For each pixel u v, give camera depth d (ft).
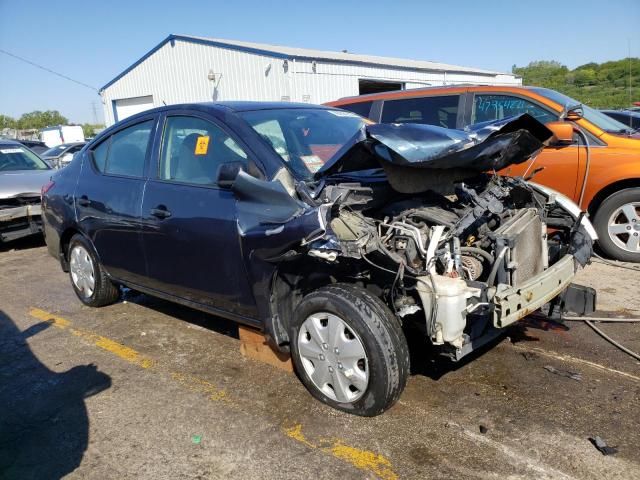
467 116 21.50
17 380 12.68
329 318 10.09
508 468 8.68
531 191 12.24
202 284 12.10
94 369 13.00
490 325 10.94
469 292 9.32
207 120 12.50
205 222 11.53
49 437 10.28
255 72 64.18
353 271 10.59
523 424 9.85
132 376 12.51
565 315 14.51
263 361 12.76
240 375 12.22
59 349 14.30
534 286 10.01
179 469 9.10
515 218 11.27
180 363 13.03
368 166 10.89
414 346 12.98
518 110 20.43
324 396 10.51
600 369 11.80
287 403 10.89
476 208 10.96
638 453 8.91
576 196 19.11
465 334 9.91
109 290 16.62
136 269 14.06
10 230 25.45
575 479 8.36
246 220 10.58
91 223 15.23
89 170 15.88
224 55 66.80
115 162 15.05
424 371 11.94
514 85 21.30
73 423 10.70
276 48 72.08
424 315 10.10
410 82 78.74
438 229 10.03
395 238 10.21
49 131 100.99
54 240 17.53
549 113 19.72
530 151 12.49
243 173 10.52
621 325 14.02
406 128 9.81
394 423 10.02
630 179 18.47
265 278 10.56
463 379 11.55
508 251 10.23
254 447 9.56
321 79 64.69
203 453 9.48
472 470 8.68
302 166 11.37
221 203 11.37
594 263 19.19
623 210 18.88
